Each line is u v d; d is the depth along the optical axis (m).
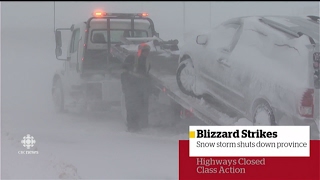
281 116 24.41
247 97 26.27
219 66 28.38
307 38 24.00
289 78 24.02
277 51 25.19
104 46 39.94
